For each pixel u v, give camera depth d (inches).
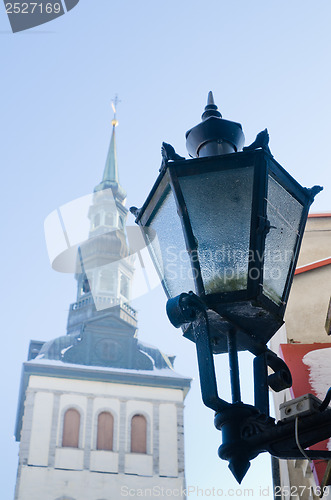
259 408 102.3
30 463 2593.5
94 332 2965.1
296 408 94.3
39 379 2815.0
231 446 93.9
